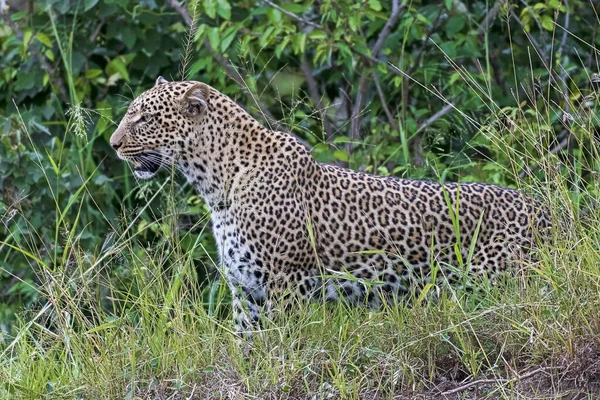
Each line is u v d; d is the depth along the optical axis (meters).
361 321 13.80
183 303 14.37
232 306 14.78
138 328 13.98
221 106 14.75
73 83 21.50
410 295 14.24
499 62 22.62
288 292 14.25
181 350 13.24
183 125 14.70
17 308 20.23
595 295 12.64
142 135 14.77
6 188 21.23
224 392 12.64
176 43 22.91
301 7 21.16
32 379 13.37
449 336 13.08
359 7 20.45
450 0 19.61
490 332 13.05
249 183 14.45
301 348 13.38
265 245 14.38
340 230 14.70
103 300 17.89
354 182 14.94
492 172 19.59
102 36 23.30
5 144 21.14
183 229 21.38
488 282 14.18
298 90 23.02
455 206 14.85
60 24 22.48
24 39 21.22
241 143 14.67
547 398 11.94
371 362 12.88
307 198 14.61
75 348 13.48
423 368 12.86
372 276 14.77
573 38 22.83
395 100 22.80
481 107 20.45
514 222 14.92
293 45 20.33
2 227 21.56
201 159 14.80
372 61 21.19
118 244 16.39
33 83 22.25
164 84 14.98
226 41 20.16
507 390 12.21
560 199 14.13
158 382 12.95
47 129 21.52
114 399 12.79
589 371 12.12
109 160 22.34
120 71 21.66
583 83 21.98
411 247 14.80
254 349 13.30
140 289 14.60
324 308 13.46
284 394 12.45
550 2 20.25
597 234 13.72
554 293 13.07
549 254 13.57
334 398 12.26
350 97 23.17
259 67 22.53
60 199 21.12
